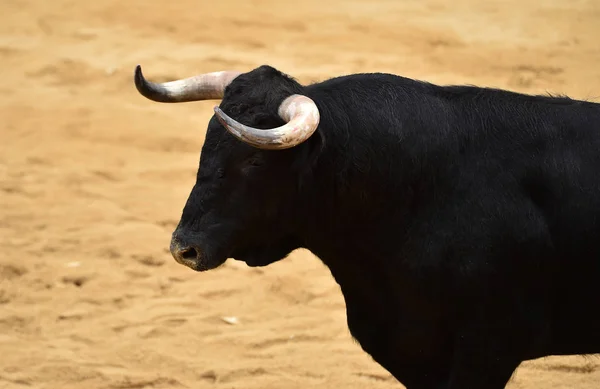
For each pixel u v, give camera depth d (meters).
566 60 46.59
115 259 27.92
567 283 15.48
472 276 15.06
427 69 45.06
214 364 22.48
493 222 15.06
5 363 22.16
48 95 41.34
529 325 15.34
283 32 49.44
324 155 15.10
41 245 28.44
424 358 16.02
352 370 22.23
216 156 15.04
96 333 23.86
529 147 15.44
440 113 15.62
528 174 15.31
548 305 15.57
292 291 25.95
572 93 42.84
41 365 22.05
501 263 15.08
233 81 15.36
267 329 24.16
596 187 15.25
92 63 44.88
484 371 15.48
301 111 14.46
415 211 15.34
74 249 28.34
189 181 33.97
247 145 14.84
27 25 49.94
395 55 46.78
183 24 50.00
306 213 15.31
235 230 15.20
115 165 35.28
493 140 15.50
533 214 15.17
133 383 21.58
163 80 43.22
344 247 15.77
